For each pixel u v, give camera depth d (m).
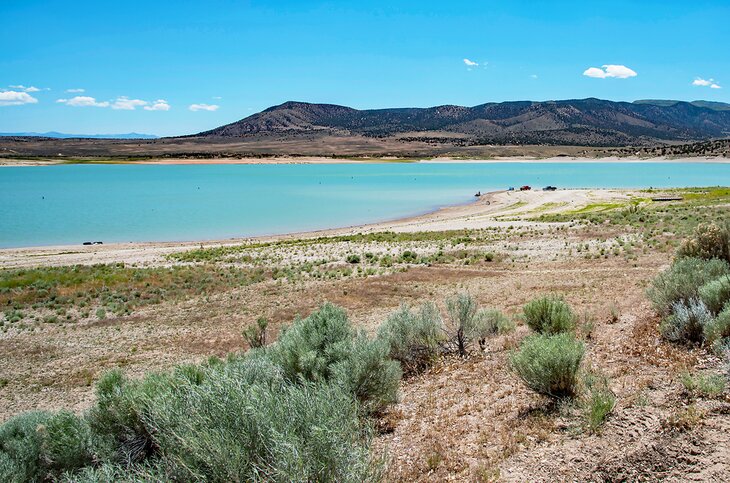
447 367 10.11
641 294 14.69
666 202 62.94
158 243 48.66
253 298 24.98
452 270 28.39
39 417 6.99
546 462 5.19
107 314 23.36
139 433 6.06
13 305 24.89
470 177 149.00
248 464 3.63
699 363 6.77
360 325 17.56
